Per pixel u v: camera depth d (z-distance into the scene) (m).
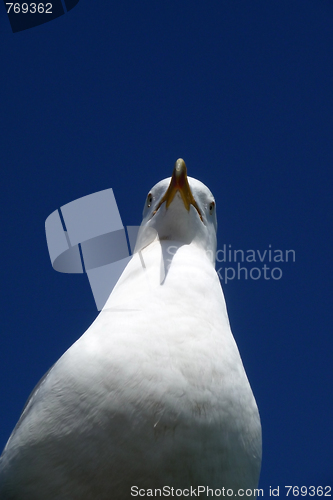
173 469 5.55
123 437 5.52
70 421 5.62
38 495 5.58
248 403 6.26
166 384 5.70
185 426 5.62
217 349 6.20
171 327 6.15
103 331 6.17
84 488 5.50
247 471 6.10
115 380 5.69
